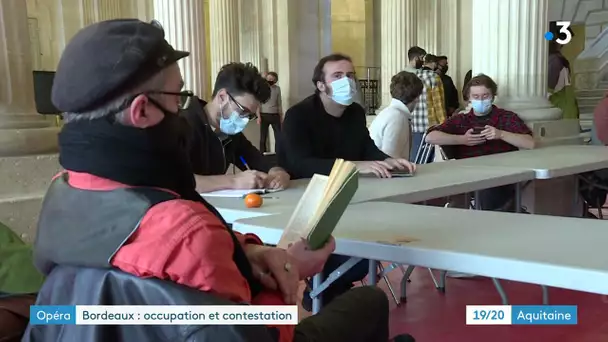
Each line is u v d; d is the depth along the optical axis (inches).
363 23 650.8
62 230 46.6
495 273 58.4
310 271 61.7
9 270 71.8
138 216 43.8
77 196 46.6
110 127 45.9
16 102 128.3
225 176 111.1
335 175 61.2
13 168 121.5
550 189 181.5
